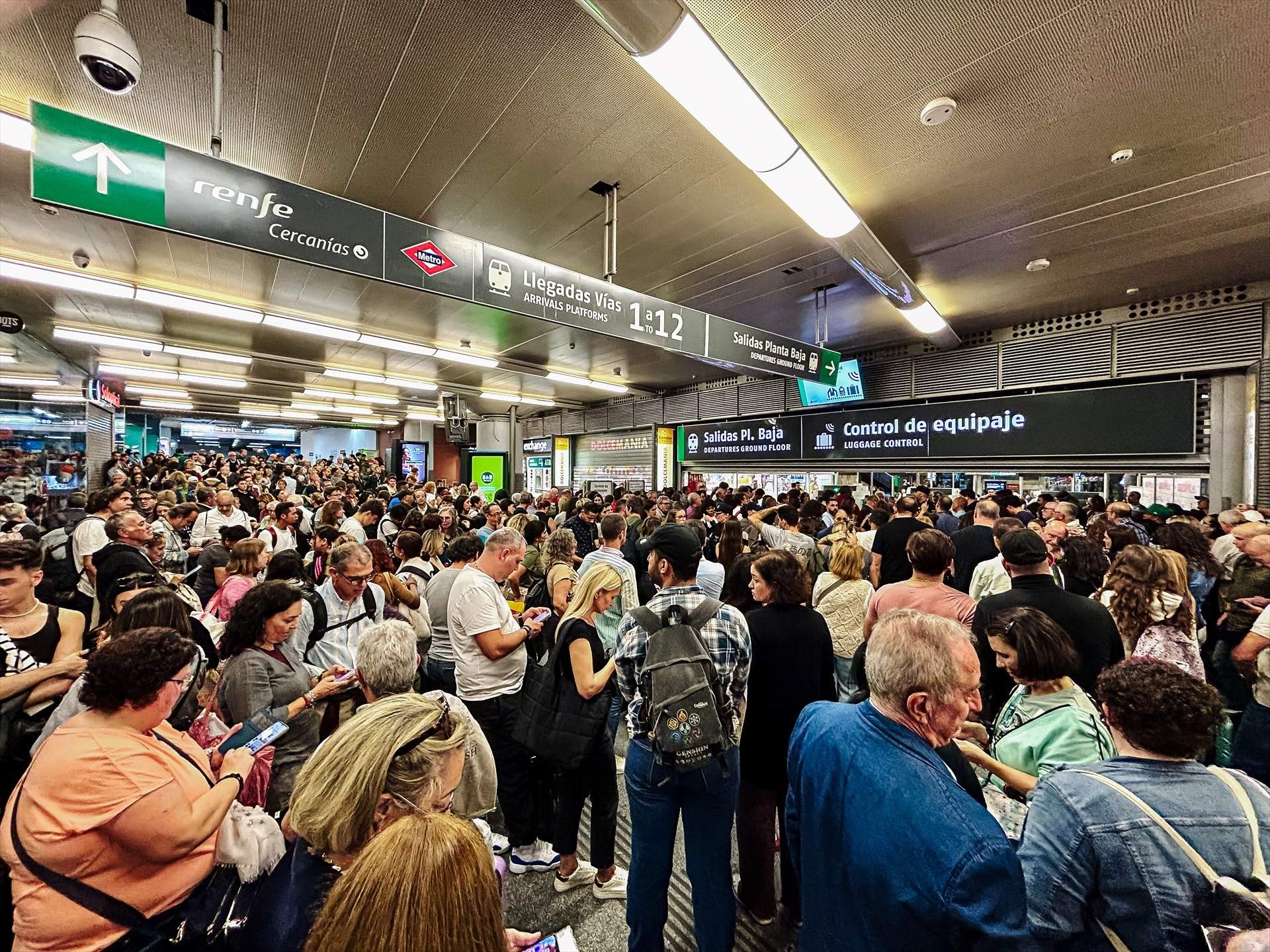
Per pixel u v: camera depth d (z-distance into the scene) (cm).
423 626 306
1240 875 93
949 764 135
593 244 539
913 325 714
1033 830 111
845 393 1018
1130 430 711
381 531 593
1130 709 107
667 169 408
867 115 339
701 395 1344
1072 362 764
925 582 249
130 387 1420
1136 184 413
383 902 59
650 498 797
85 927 113
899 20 271
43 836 112
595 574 215
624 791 296
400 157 393
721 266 593
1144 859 97
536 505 846
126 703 126
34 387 825
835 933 106
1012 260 561
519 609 353
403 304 717
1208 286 640
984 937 83
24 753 186
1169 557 231
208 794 130
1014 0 258
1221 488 646
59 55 292
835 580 310
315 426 2866
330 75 313
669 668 159
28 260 550
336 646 243
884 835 98
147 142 246
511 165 403
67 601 358
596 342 922
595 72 312
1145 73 300
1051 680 149
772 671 200
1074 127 348
